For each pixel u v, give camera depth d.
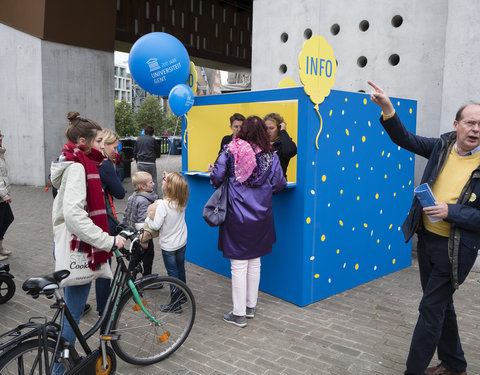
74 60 11.20
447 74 4.96
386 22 5.74
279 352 3.08
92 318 3.60
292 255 3.91
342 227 4.16
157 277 2.87
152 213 3.57
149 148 9.06
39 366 2.11
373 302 4.00
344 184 4.13
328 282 4.09
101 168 3.25
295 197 3.83
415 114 4.91
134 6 15.41
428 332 2.48
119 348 2.73
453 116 4.95
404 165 4.88
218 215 3.36
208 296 4.14
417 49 5.49
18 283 4.42
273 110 4.60
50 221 7.32
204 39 18.05
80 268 2.38
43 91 10.74
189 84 4.86
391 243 4.81
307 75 3.55
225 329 3.44
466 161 2.40
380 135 4.49
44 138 10.91
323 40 3.64
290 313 3.75
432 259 2.47
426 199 2.28
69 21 10.80
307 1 6.54
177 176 3.58
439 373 2.74
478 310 3.82
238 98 4.29
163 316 2.96
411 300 4.05
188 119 5.09
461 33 4.82
